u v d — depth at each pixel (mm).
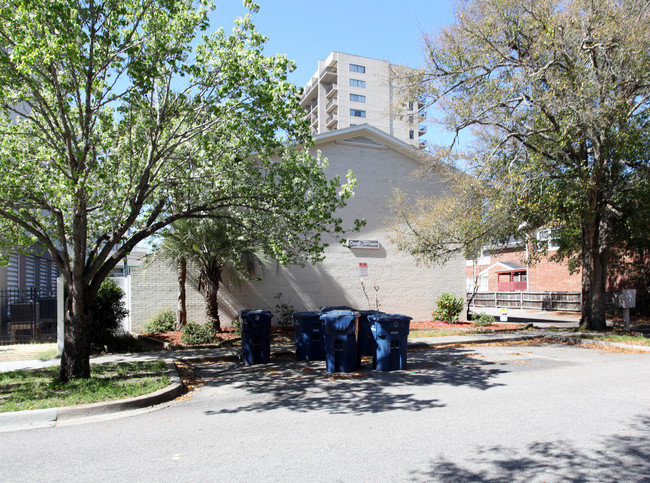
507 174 13492
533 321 21781
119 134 9562
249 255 15008
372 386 8305
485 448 5020
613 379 8641
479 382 8516
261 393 7914
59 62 8000
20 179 7965
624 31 12680
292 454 4902
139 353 11969
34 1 6941
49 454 5008
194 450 5066
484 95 13891
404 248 15898
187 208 10461
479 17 14391
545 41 12836
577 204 14961
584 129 13820
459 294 19859
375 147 18719
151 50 8320
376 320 9898
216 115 8781
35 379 8648
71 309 8414
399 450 4984
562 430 5605
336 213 17953
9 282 16328
